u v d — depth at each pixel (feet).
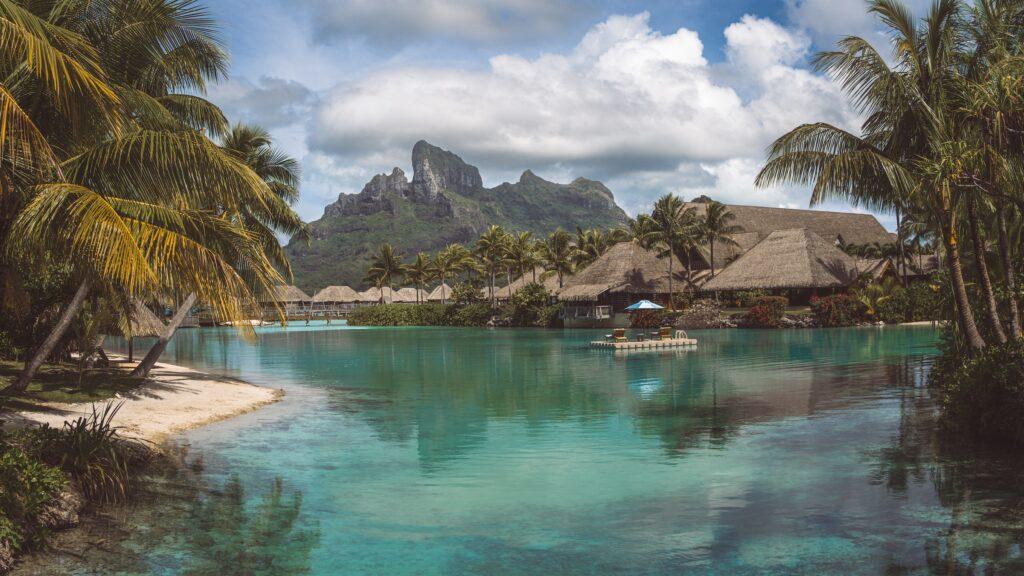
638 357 109.19
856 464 36.27
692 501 31.04
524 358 112.06
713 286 213.05
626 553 24.91
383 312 305.32
